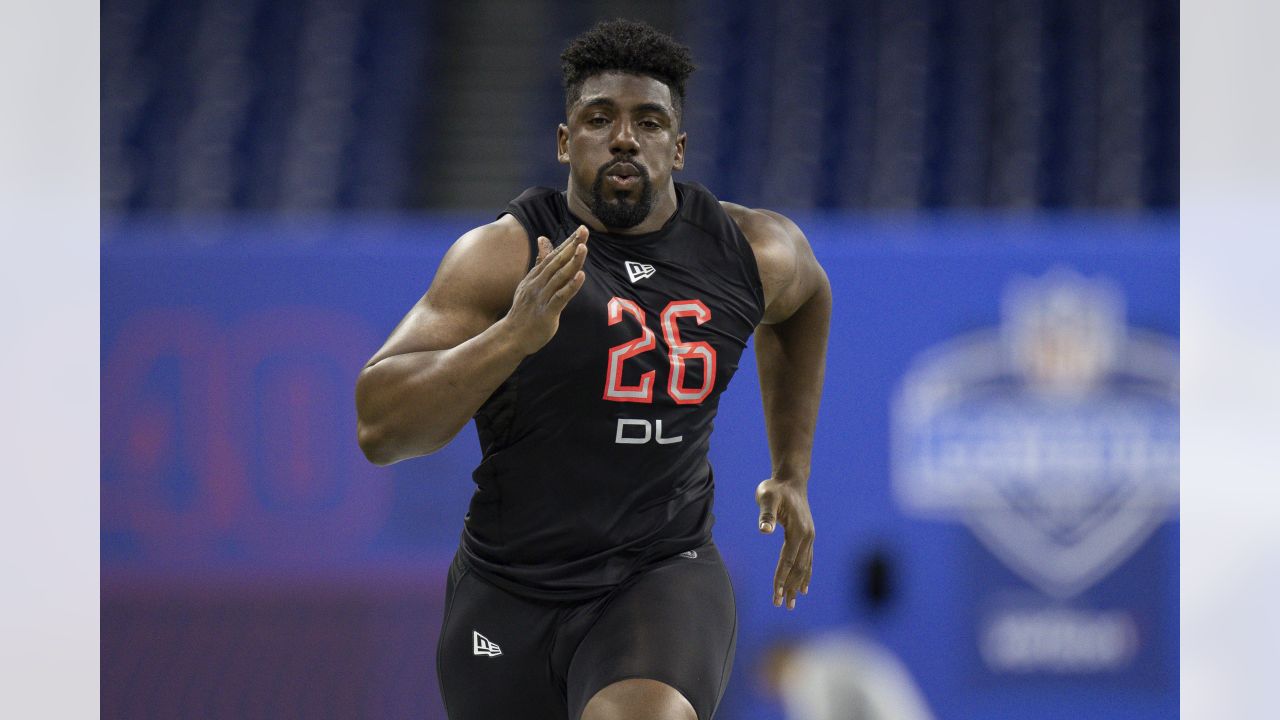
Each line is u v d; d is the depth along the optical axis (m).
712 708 8.31
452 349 7.97
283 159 29.69
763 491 9.92
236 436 15.79
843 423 15.72
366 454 8.44
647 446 8.79
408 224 26.39
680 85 8.90
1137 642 15.62
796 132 30.38
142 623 15.64
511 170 30.50
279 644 15.65
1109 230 27.30
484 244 8.73
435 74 32.03
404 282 15.98
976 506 15.69
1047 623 15.62
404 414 8.00
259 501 15.73
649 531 8.99
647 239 8.91
